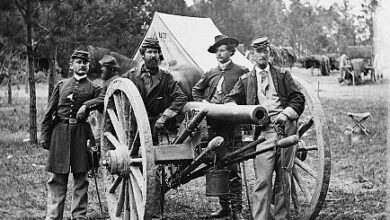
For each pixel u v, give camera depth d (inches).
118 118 203.6
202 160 182.7
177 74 308.3
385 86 855.7
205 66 330.0
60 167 217.0
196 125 178.2
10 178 316.5
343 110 644.7
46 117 221.9
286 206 203.6
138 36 635.5
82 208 224.1
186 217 241.1
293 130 203.6
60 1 471.2
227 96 208.8
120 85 195.9
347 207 251.3
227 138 189.6
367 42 1526.8
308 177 317.1
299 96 203.3
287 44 1863.9
